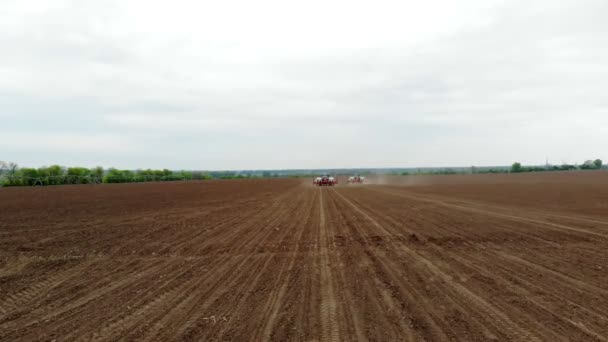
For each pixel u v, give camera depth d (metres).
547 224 11.36
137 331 4.25
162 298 5.36
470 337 3.88
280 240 9.54
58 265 7.44
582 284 5.58
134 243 9.39
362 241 9.23
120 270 6.97
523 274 6.18
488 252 7.86
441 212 14.81
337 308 4.81
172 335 4.11
